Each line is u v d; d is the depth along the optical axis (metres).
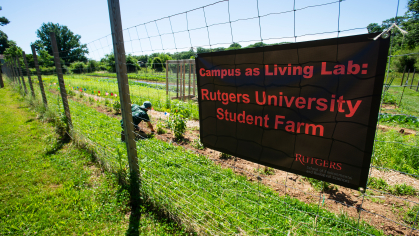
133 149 3.25
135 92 13.24
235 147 2.06
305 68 1.50
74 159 4.57
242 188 3.44
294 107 1.61
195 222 2.64
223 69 1.96
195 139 5.54
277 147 1.77
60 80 5.50
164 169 3.92
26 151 5.00
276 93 1.68
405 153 4.50
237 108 1.95
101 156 4.29
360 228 2.62
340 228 2.64
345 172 1.48
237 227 2.54
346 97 1.38
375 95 1.28
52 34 5.26
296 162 1.70
